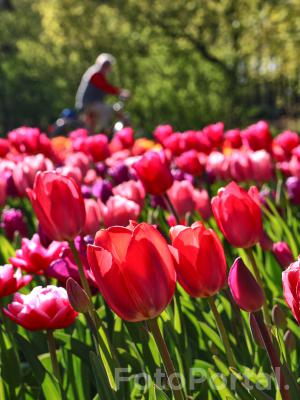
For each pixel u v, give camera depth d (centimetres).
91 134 1330
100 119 1394
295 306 140
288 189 391
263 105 2620
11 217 360
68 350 214
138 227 144
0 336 219
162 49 2273
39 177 201
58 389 198
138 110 2136
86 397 208
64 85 2669
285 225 299
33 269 239
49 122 2655
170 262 148
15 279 213
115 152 582
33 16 3597
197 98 2139
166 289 147
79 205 203
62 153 604
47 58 2706
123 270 145
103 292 147
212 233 167
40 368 201
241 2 2289
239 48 2283
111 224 266
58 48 2700
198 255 166
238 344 235
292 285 140
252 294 161
